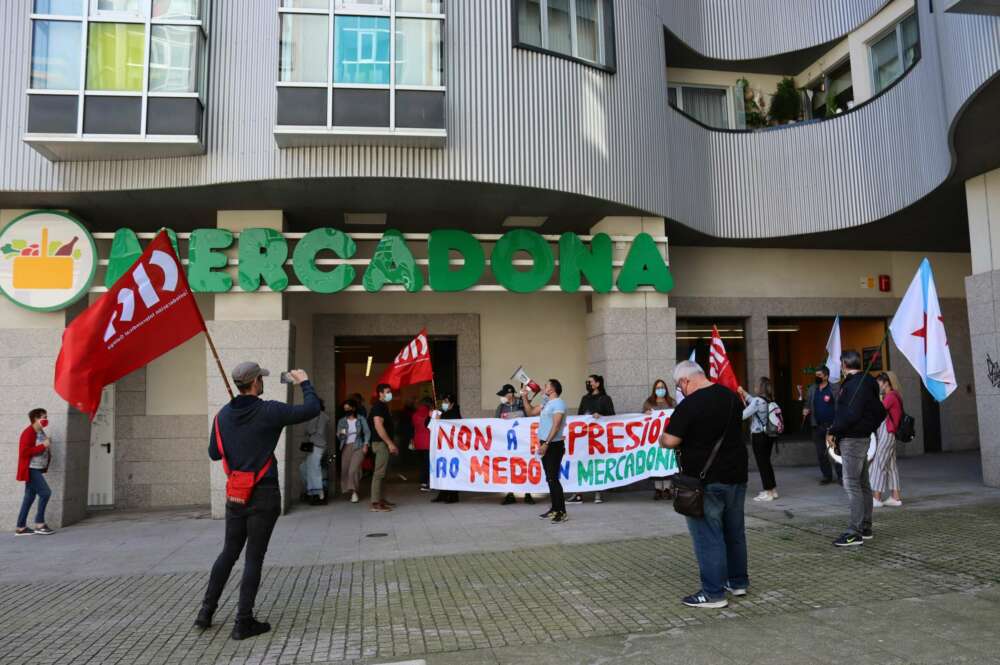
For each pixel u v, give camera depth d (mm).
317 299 13055
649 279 11977
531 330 13578
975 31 8398
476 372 13320
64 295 10555
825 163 13227
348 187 10352
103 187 10062
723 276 14586
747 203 13555
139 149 9805
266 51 10102
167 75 9719
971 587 5633
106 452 12289
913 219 12898
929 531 7578
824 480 11742
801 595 5613
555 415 9250
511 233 11531
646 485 12133
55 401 10602
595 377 10961
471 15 10484
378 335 13203
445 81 10047
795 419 15477
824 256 15125
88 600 6246
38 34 9602
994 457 10508
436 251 11312
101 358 5391
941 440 15461
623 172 11438
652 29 12484
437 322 13336
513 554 7465
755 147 13656
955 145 9719
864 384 7246
